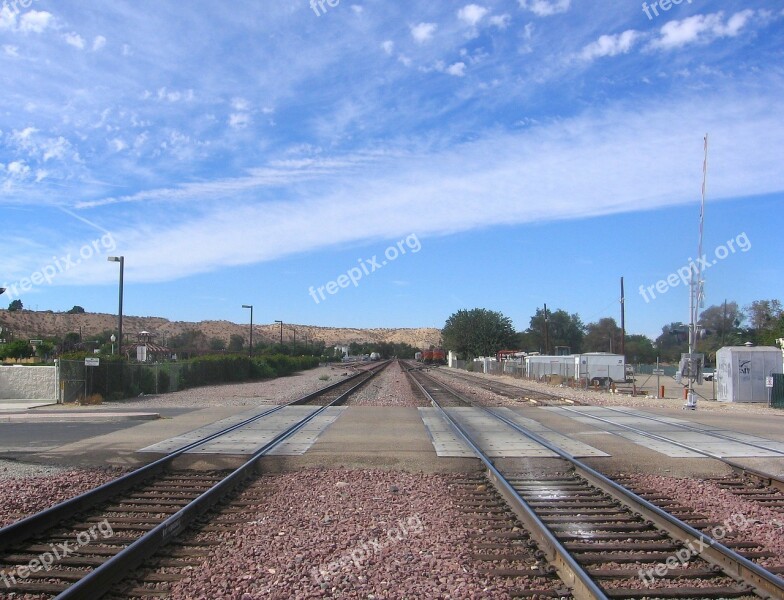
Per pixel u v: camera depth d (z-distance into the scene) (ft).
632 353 347.56
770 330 200.75
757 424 68.13
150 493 36.11
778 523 30.63
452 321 395.96
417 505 33.71
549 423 68.39
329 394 114.42
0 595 21.97
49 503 33.83
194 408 85.56
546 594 21.83
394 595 21.66
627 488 38.17
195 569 23.80
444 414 75.87
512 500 33.17
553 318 406.21
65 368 99.25
